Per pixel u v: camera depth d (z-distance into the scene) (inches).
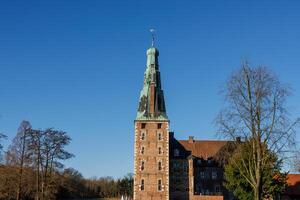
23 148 2901.1
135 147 3683.6
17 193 2834.6
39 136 2947.8
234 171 2546.8
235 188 2632.9
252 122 1396.4
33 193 3056.1
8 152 2861.7
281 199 3184.1
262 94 1393.9
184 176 3902.6
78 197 6176.2
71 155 3085.6
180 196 3838.6
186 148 4239.7
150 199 3570.4
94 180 7150.6
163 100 3843.5
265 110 1393.9
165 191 3585.1
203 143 4306.1
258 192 1412.4
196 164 4116.6
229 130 1438.2
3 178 2810.0
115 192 6973.4
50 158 2987.2
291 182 3292.3
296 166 1400.1
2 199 2842.0
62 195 4328.3
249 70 1413.6
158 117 3750.0
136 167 3639.3
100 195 6855.3
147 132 3713.1
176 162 3956.7
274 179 2527.1
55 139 3004.4
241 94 1412.4
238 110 1412.4
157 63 3939.5
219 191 4037.9
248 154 1631.4
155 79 3870.6
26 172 2925.7
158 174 3619.6
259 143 1403.8
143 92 3863.2
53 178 3073.3
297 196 3181.6
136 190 3590.1
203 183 4062.5
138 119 3735.2
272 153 1430.9
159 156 3661.4
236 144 1674.5
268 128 1389.0
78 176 6289.4
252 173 1606.8
